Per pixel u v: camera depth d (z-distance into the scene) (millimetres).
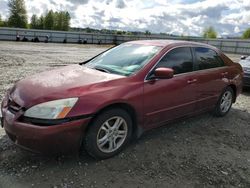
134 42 4719
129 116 3627
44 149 2959
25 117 2975
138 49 4355
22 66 11352
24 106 3027
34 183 2885
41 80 3512
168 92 4020
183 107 4383
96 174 3133
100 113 3277
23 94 3205
